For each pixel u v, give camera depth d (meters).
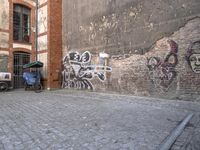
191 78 11.40
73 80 18.48
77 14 18.19
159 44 12.73
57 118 7.43
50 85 18.94
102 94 14.86
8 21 19.08
